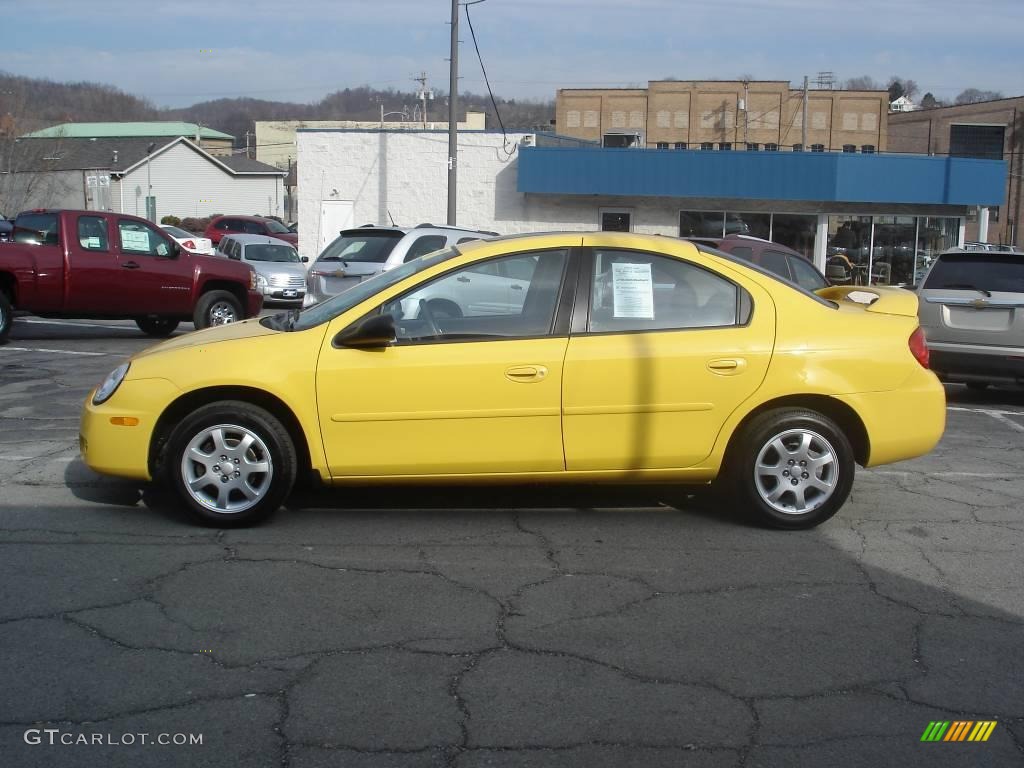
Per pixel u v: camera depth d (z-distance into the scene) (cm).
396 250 1294
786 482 585
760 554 554
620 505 643
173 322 1575
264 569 518
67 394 1010
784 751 354
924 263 3016
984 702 391
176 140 6003
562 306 570
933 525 614
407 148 3097
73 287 1348
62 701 381
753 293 581
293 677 402
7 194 5278
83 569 514
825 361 573
